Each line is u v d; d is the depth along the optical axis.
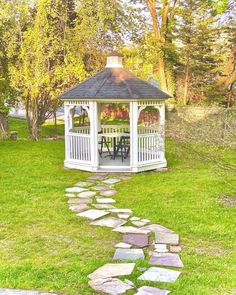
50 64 19.50
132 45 22.75
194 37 27.33
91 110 11.70
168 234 6.46
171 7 26.12
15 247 5.97
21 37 19.06
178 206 8.13
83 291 4.51
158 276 4.87
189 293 4.39
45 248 5.93
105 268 5.13
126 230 6.68
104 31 20.28
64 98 12.12
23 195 9.01
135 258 5.47
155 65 25.45
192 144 9.42
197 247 5.95
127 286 4.60
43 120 20.92
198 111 18.47
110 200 8.66
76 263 5.31
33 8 19.44
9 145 16.98
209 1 24.14
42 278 4.84
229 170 9.16
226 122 8.80
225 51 27.78
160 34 25.78
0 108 19.73
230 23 26.09
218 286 4.59
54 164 13.01
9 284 4.67
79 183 10.39
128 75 12.55
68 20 19.69
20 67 19.44
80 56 19.66
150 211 7.79
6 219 7.30
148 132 13.61
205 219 7.25
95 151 11.85
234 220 7.20
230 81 24.23
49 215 7.56
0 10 18.70
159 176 11.30
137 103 11.59
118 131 16.02
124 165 12.45
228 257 5.54
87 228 6.83
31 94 19.52
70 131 12.94
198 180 10.62
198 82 29.00
